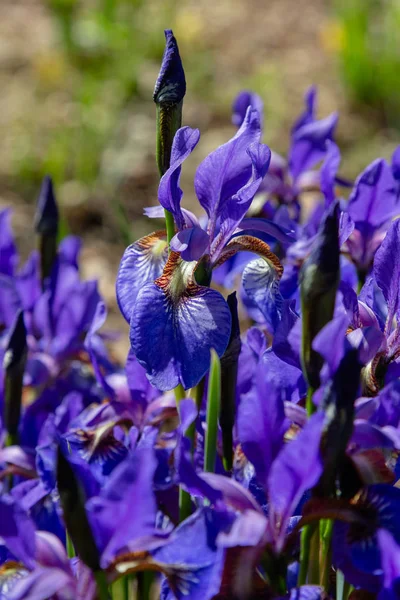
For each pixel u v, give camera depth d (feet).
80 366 3.34
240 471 2.77
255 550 2.53
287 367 2.72
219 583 2.48
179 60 2.73
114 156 6.59
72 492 2.48
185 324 2.70
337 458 2.52
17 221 5.97
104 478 2.82
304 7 9.01
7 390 3.01
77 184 6.40
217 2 9.18
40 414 3.27
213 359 2.61
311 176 3.47
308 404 2.60
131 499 2.48
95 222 6.06
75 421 2.91
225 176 2.76
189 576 2.52
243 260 3.10
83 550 2.50
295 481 2.50
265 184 3.41
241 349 2.81
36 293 3.41
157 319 2.70
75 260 3.48
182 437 2.55
